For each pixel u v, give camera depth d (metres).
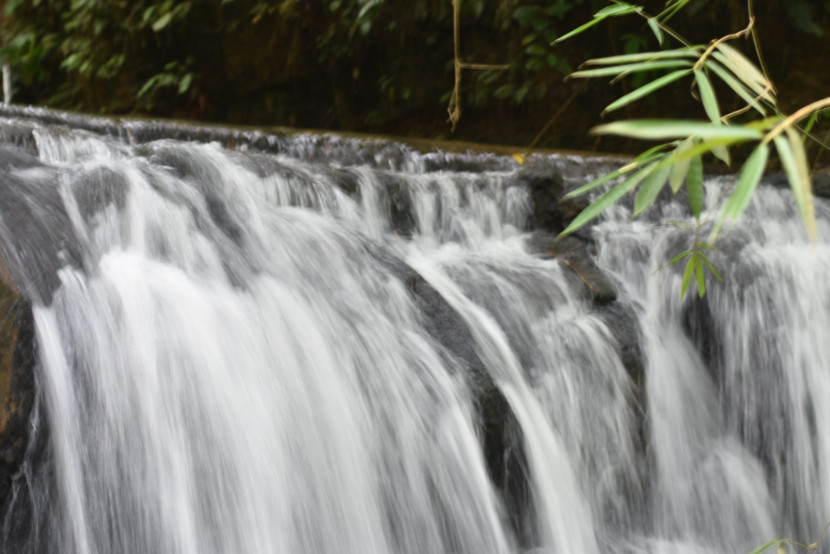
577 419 2.88
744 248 3.57
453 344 2.72
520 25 6.99
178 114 8.26
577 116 7.07
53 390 2.03
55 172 2.64
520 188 3.78
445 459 2.46
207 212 2.78
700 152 1.02
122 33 8.18
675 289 3.42
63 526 1.99
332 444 2.31
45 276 2.17
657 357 3.22
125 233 2.52
